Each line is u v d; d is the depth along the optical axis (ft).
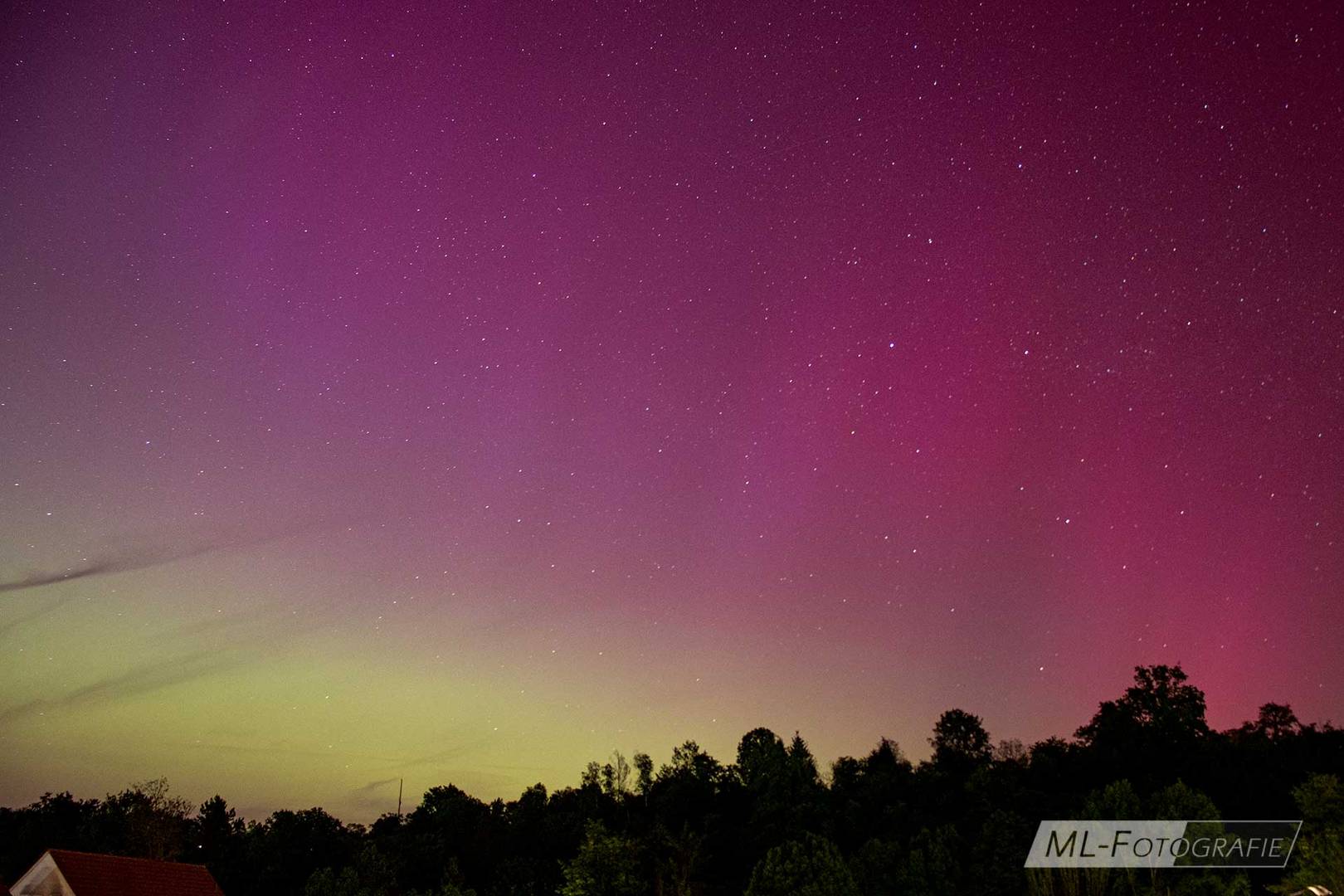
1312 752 235.61
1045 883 132.77
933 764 301.22
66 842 254.06
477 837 260.62
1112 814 139.95
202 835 285.64
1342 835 115.03
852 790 269.64
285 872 241.14
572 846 250.98
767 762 287.69
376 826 313.12
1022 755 299.38
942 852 149.38
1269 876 131.75
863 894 147.64
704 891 193.36
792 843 138.41
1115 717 271.08
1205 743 242.58
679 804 277.44
